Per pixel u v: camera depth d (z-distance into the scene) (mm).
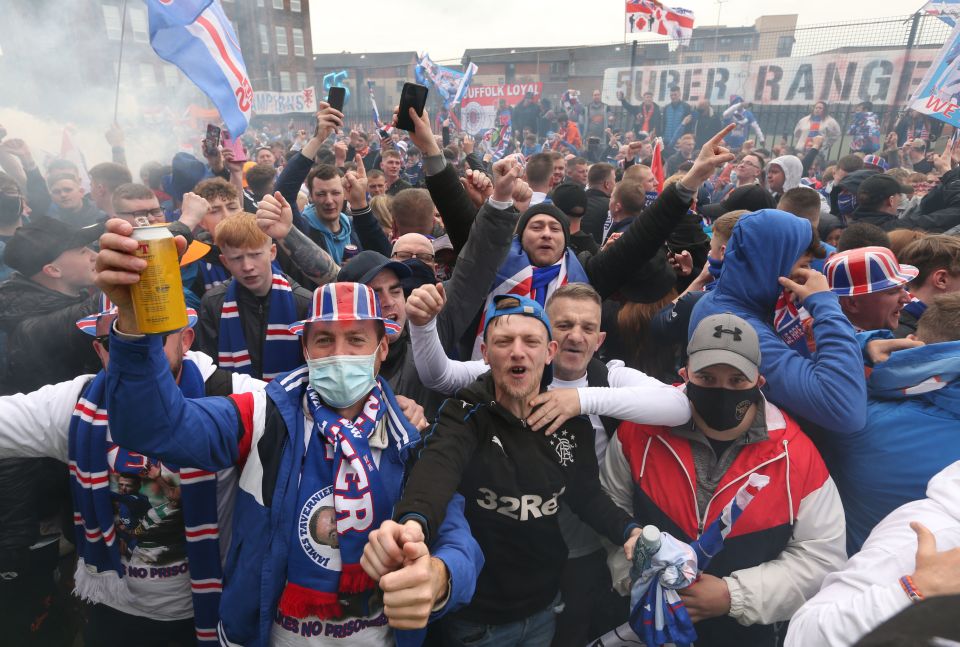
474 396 1813
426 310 1976
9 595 2070
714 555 1714
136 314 1195
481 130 17344
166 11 3664
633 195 4391
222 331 2789
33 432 1642
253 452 1521
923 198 5887
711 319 1798
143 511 1686
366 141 9969
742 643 1863
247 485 1519
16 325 2467
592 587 2090
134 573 1733
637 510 2008
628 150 7996
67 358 2371
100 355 1661
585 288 2182
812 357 2055
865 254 2139
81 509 1686
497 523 1754
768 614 1697
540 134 17609
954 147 8102
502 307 1790
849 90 11133
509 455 1768
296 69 36656
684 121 12875
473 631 1801
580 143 15211
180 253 1240
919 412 1771
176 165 5668
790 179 6129
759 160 6941
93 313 2340
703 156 2639
